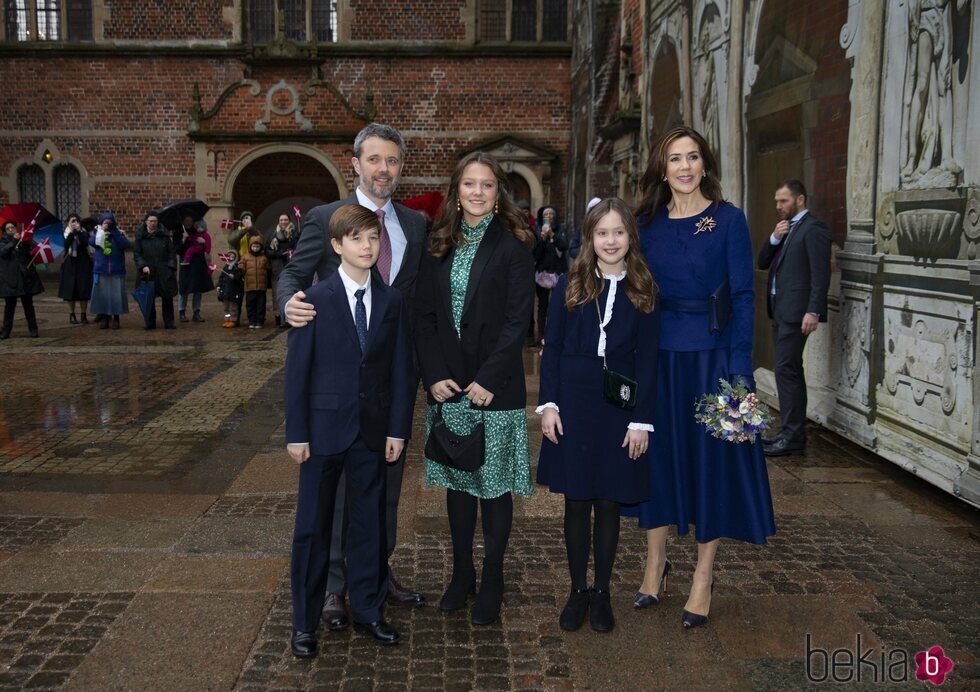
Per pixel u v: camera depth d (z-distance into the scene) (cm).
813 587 340
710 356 304
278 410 679
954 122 433
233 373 844
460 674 273
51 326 1212
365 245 279
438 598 331
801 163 625
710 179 310
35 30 1842
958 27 428
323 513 286
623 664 281
